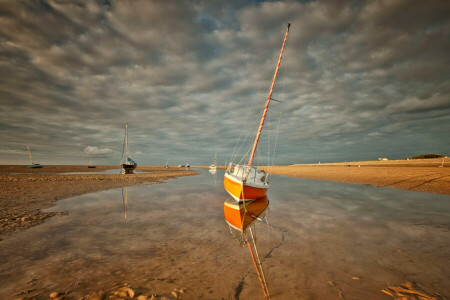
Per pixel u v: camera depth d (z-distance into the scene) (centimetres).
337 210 1148
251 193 1155
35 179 2586
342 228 833
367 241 694
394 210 1141
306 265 530
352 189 2022
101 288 412
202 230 808
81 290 404
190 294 400
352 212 1102
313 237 735
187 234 761
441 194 1647
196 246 653
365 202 1376
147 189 2053
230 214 1052
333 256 582
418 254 592
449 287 425
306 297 396
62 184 2172
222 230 809
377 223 901
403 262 544
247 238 725
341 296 398
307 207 1230
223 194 1764
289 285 438
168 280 452
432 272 491
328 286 434
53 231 769
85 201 1362
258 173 1430
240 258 570
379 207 1220
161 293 399
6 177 2797
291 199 1508
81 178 2936
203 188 2186
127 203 1321
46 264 517
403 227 842
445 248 633
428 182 2091
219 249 630
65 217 965
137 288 414
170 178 3616
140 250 616
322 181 2970
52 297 376
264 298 391
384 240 702
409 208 1188
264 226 862
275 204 1327
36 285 420
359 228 833
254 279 461
